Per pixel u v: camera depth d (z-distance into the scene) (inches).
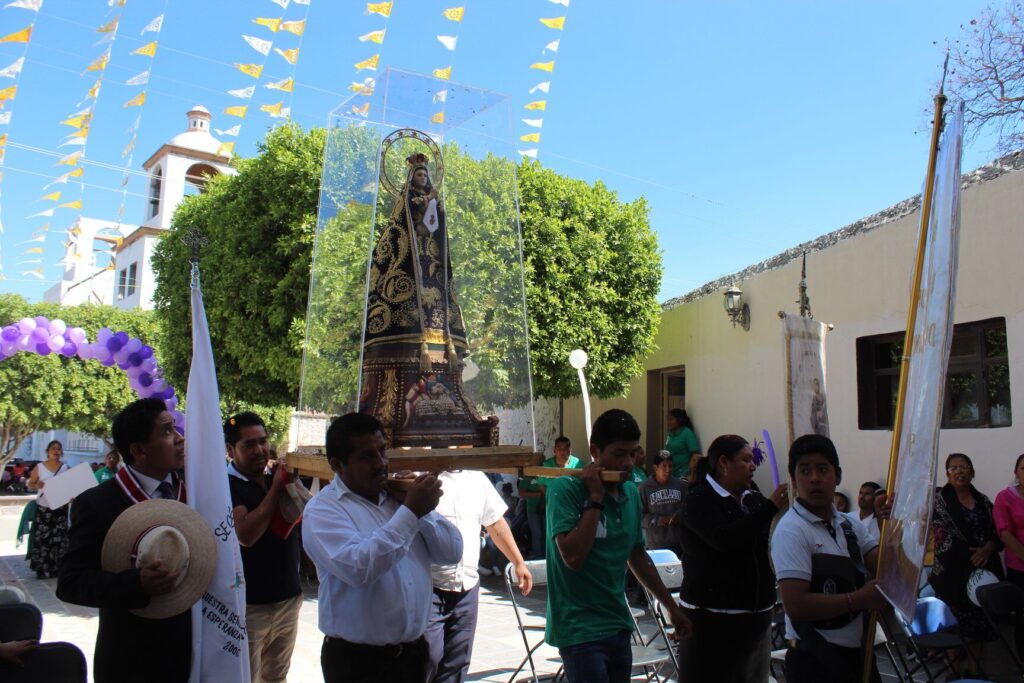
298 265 419.2
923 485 115.4
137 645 114.7
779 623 246.1
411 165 157.1
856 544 142.0
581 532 138.0
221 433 129.3
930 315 119.6
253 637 158.1
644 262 473.1
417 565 124.0
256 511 152.9
